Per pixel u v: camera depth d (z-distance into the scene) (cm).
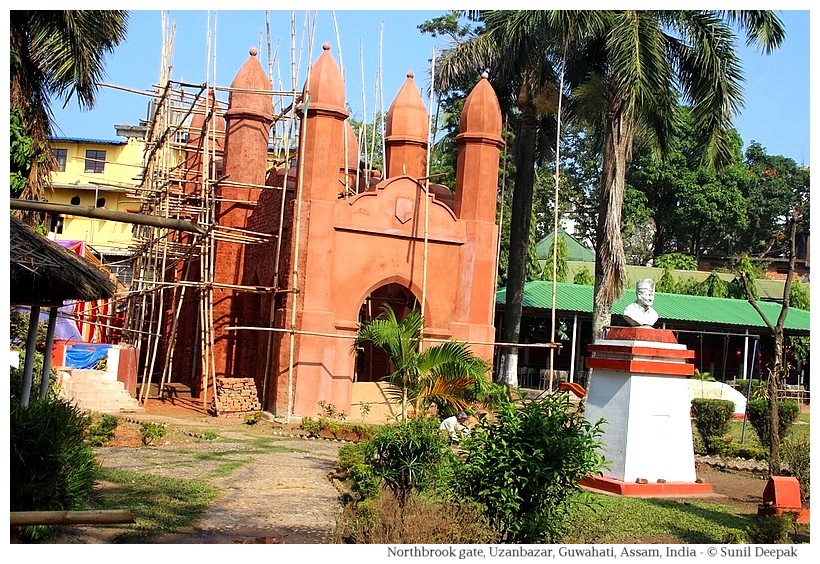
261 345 2348
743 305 3666
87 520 537
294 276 2170
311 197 2206
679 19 2273
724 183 4750
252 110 2559
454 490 933
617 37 2202
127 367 2336
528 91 2539
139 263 2864
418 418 1216
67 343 2331
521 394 1055
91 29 1531
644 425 1361
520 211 2698
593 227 5000
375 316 2667
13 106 1484
